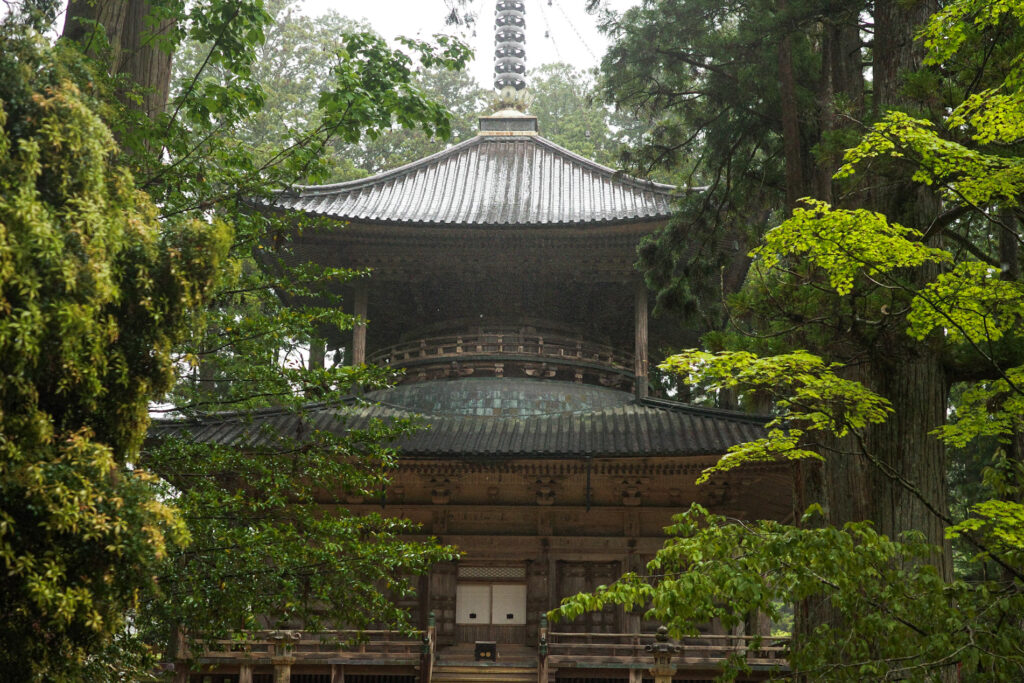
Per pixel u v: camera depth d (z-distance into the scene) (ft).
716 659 85.10
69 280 29.99
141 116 48.26
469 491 101.65
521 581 101.45
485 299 110.22
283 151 52.80
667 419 96.94
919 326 41.60
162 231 37.63
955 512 108.58
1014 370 41.52
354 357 102.42
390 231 100.89
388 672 87.71
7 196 29.84
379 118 51.34
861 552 35.04
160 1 49.44
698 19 75.97
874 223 35.96
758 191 81.25
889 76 59.00
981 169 35.45
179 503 48.93
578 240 100.94
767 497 99.09
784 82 64.69
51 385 32.94
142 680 54.90
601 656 87.30
